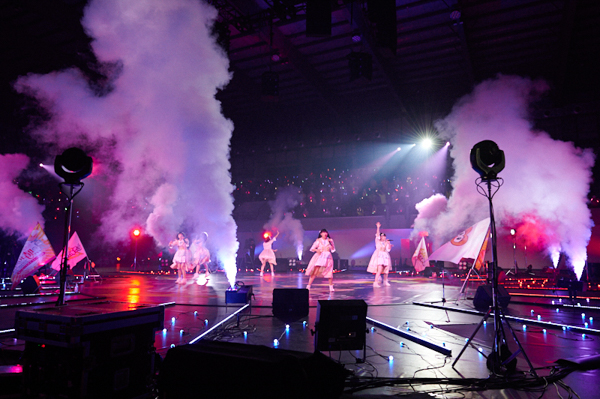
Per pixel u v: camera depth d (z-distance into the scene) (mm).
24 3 12547
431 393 3203
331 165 25562
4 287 11445
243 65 18500
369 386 3326
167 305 7555
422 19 14656
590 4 13719
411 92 20859
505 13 14266
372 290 11031
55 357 2725
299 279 15531
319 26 10484
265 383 2457
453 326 5836
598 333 5355
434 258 6254
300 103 23234
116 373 2816
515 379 3480
